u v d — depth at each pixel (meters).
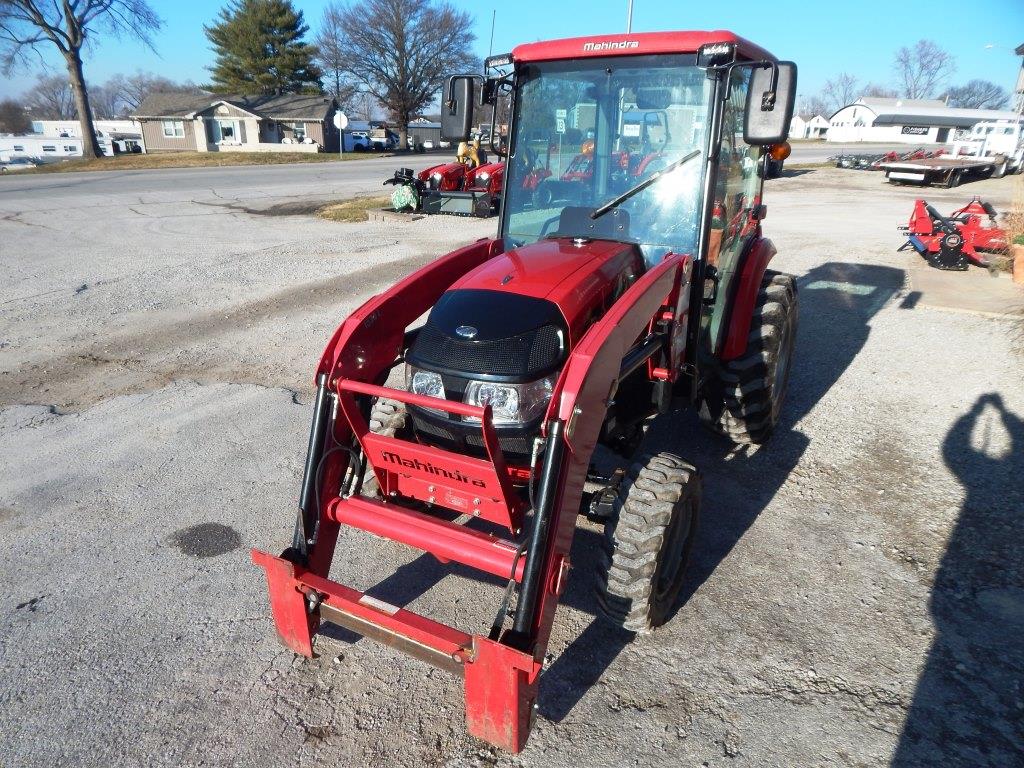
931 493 4.46
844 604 3.47
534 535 2.48
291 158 35.34
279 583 2.81
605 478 3.13
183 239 12.70
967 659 3.13
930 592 3.56
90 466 4.72
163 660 3.09
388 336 3.28
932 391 6.04
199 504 4.29
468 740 2.71
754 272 4.34
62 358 6.73
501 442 2.85
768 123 3.02
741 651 3.17
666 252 3.67
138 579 3.61
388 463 2.94
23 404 5.70
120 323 7.79
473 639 2.35
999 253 11.10
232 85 52.72
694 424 5.38
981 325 7.80
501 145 4.01
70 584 3.56
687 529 3.29
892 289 9.39
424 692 2.94
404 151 47.75
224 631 3.27
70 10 33.56
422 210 15.76
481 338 2.82
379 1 46.00
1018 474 4.68
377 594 3.52
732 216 4.16
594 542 3.95
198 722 2.78
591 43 3.59
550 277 3.08
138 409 5.62
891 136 64.00
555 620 3.35
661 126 3.59
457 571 3.72
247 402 5.76
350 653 3.14
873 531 4.07
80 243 12.23
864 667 3.08
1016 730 2.77
